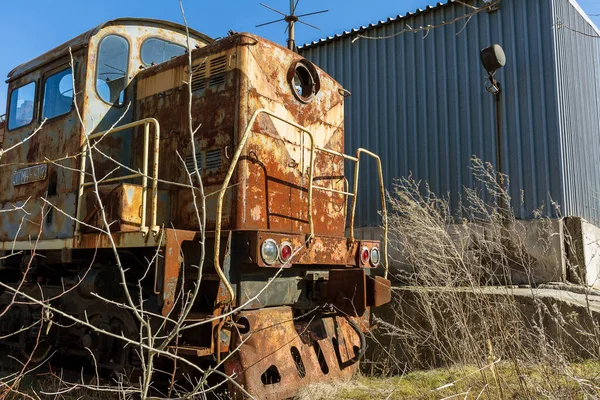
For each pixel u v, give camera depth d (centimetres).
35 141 586
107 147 528
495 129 845
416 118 933
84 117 513
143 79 555
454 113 891
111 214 450
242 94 463
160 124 524
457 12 900
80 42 538
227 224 447
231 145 459
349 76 1026
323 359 484
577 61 911
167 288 388
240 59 470
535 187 796
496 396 356
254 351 409
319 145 558
